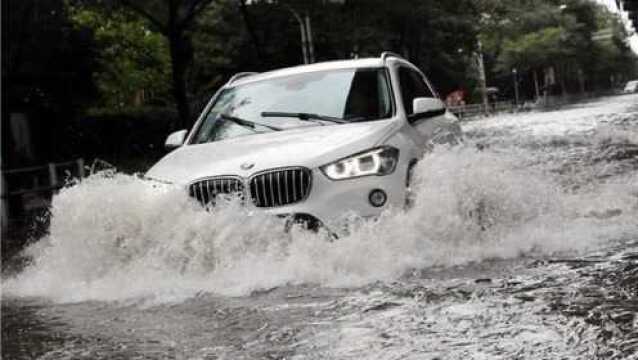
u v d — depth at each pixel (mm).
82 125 34250
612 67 146500
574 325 4027
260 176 6266
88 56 31438
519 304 4535
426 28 48750
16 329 5129
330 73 7988
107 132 35188
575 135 22656
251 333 4438
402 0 42750
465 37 53156
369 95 7555
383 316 4543
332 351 3953
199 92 45000
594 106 57219
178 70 27312
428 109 7543
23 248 10953
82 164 19000
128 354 4250
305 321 4590
